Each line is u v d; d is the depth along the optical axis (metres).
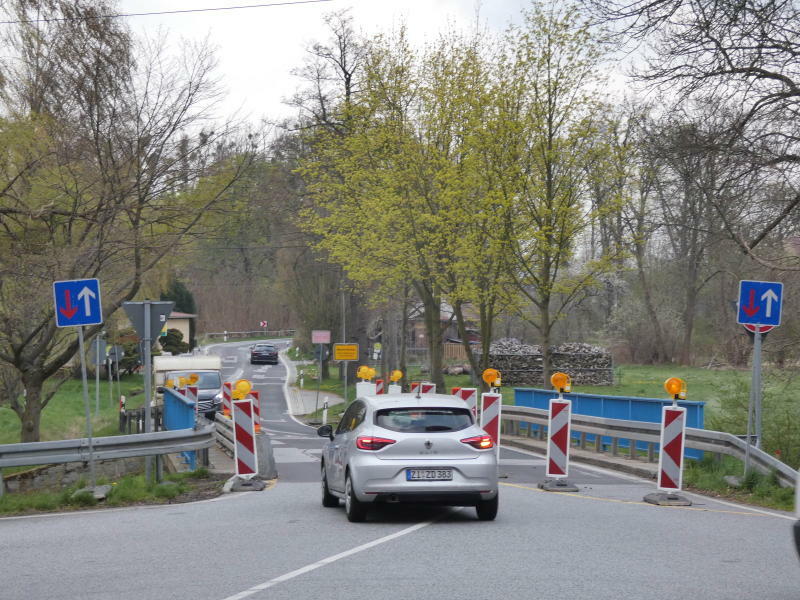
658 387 48.69
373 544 9.38
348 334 59.03
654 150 17.47
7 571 8.31
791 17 14.45
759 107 16.14
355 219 37.81
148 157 23.45
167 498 14.30
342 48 44.22
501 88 30.47
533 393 27.28
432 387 26.47
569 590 7.04
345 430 12.20
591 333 77.56
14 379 26.81
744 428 18.08
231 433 20.41
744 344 22.86
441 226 33.59
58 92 22.69
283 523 11.16
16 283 22.52
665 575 7.63
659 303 65.94
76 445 14.17
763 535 9.98
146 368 15.17
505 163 30.58
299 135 41.19
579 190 29.42
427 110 35.69
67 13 22.56
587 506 12.84
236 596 6.98
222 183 24.02
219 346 113.25
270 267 101.75
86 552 9.25
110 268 24.48
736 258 20.50
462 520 11.33
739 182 16.95
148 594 7.15
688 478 15.95
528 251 30.72
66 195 22.81
